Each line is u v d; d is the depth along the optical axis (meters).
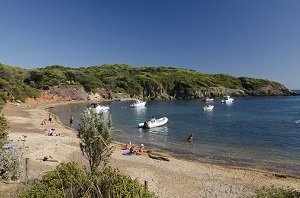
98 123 15.84
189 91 181.50
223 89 190.12
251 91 198.50
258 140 46.50
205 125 65.25
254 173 28.03
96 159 15.80
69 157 30.14
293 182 25.42
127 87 173.00
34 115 74.31
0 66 124.38
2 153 20.06
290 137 49.03
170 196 21.09
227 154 36.91
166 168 28.45
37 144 35.84
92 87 154.38
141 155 33.91
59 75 153.12
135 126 63.22
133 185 8.77
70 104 122.56
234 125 65.19
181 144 43.53
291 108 109.88
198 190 22.50
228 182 24.73
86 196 7.87
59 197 8.95
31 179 19.14
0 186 17.33
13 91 108.56
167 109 109.88
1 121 23.00
